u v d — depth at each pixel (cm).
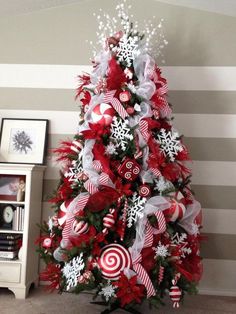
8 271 232
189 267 199
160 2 271
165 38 270
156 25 270
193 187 262
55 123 272
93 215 184
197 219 216
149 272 187
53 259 201
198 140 264
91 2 276
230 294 252
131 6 273
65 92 273
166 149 204
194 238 206
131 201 189
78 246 183
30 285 246
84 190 196
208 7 263
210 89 266
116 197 186
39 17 279
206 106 265
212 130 264
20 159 267
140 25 271
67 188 202
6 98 276
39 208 259
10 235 240
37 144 268
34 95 275
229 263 257
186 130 265
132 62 210
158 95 210
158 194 195
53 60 275
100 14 274
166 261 184
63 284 192
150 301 183
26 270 233
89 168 195
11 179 253
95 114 200
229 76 265
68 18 277
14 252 237
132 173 190
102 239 182
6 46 279
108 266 181
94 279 181
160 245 188
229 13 265
